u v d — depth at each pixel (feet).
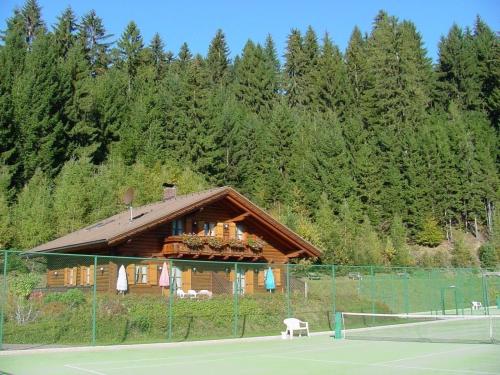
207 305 79.87
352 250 189.78
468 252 219.00
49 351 58.75
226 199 102.12
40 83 187.32
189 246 94.63
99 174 175.01
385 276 123.34
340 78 296.71
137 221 94.94
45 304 68.33
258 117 281.13
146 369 47.62
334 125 260.83
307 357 56.24
